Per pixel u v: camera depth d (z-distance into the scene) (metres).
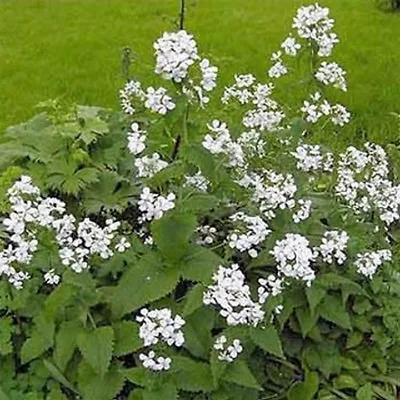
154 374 0.94
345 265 1.08
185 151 1.01
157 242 0.99
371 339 1.08
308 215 1.06
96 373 0.96
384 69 2.35
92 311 1.01
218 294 0.90
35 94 2.19
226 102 1.25
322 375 1.06
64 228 0.99
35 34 2.76
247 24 2.83
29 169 1.20
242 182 1.08
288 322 1.05
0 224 1.12
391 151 1.37
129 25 2.85
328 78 1.14
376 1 3.02
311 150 1.14
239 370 0.95
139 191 1.18
